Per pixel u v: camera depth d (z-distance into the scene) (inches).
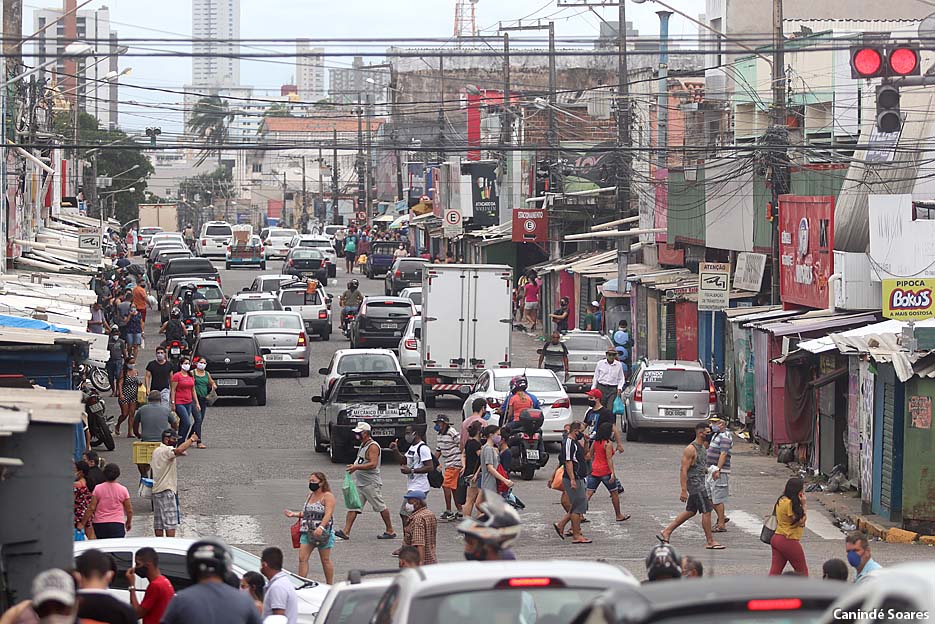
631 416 3348.9
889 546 2187.5
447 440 2380.7
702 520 2122.3
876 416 2381.9
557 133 6697.8
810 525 2375.7
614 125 6574.8
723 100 4815.5
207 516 2375.7
